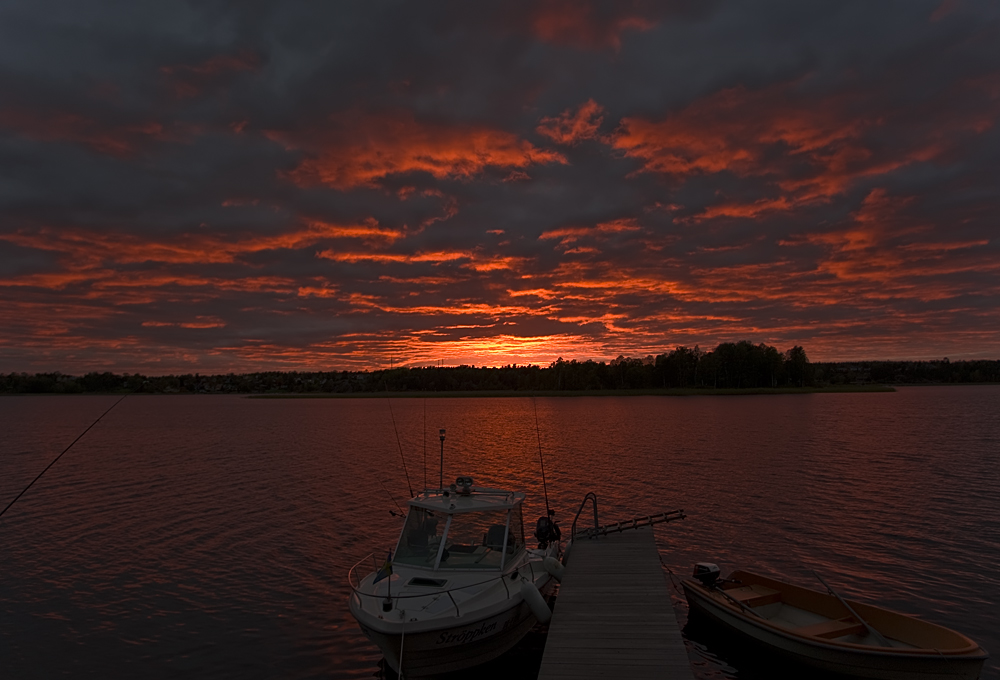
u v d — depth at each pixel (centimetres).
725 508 2788
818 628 1287
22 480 3772
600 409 12662
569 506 2880
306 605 1662
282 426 9094
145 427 8950
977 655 1070
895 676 1134
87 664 1333
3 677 1277
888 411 10744
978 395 19738
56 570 1958
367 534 2384
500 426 8325
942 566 1945
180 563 2027
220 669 1312
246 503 3002
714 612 1471
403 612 1160
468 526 1405
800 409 11650
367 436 7100
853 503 2883
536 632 1543
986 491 3164
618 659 1045
